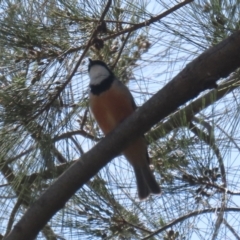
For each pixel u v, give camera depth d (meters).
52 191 4.90
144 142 5.99
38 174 5.34
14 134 5.29
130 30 5.72
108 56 6.39
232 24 5.14
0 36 5.21
